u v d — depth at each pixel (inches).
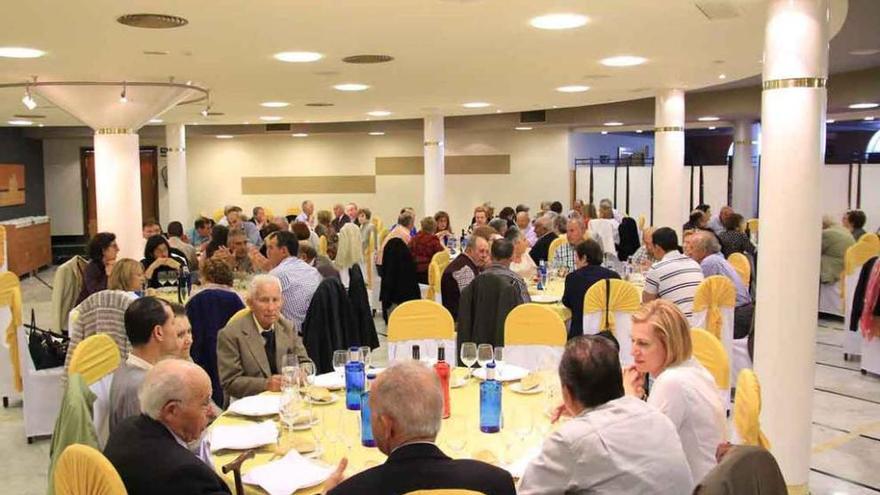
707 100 523.2
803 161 173.8
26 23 196.1
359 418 133.0
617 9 189.3
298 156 712.4
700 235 256.4
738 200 572.7
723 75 327.9
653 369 117.1
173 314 136.6
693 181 594.2
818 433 221.6
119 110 314.7
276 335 168.9
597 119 568.4
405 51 252.4
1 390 250.2
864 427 226.2
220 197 728.3
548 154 639.1
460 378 156.2
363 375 138.4
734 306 231.1
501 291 205.6
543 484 92.3
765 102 178.4
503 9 187.5
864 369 285.6
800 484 179.6
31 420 217.2
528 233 429.1
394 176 694.5
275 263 231.3
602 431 91.0
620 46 247.8
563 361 97.0
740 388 118.1
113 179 319.6
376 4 179.2
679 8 188.7
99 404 148.1
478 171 657.0
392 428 82.9
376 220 534.0
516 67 296.0
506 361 185.0
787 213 175.2
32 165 709.3
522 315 185.2
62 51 240.7
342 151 703.7
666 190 391.2
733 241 355.6
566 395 97.3
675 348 115.6
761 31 221.5
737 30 219.9
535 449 116.2
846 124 711.1
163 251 297.9
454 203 664.4
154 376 100.3
